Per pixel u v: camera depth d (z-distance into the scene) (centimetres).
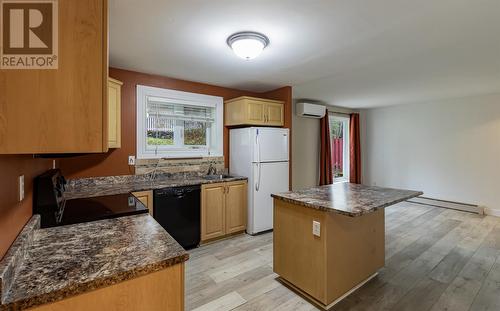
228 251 312
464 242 339
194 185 318
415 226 405
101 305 91
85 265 98
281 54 267
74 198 224
